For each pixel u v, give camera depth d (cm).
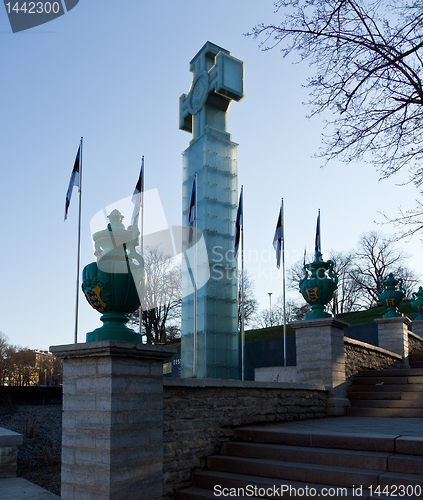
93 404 482
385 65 689
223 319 2728
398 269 4391
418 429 662
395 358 1343
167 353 531
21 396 1177
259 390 736
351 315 2822
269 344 2094
